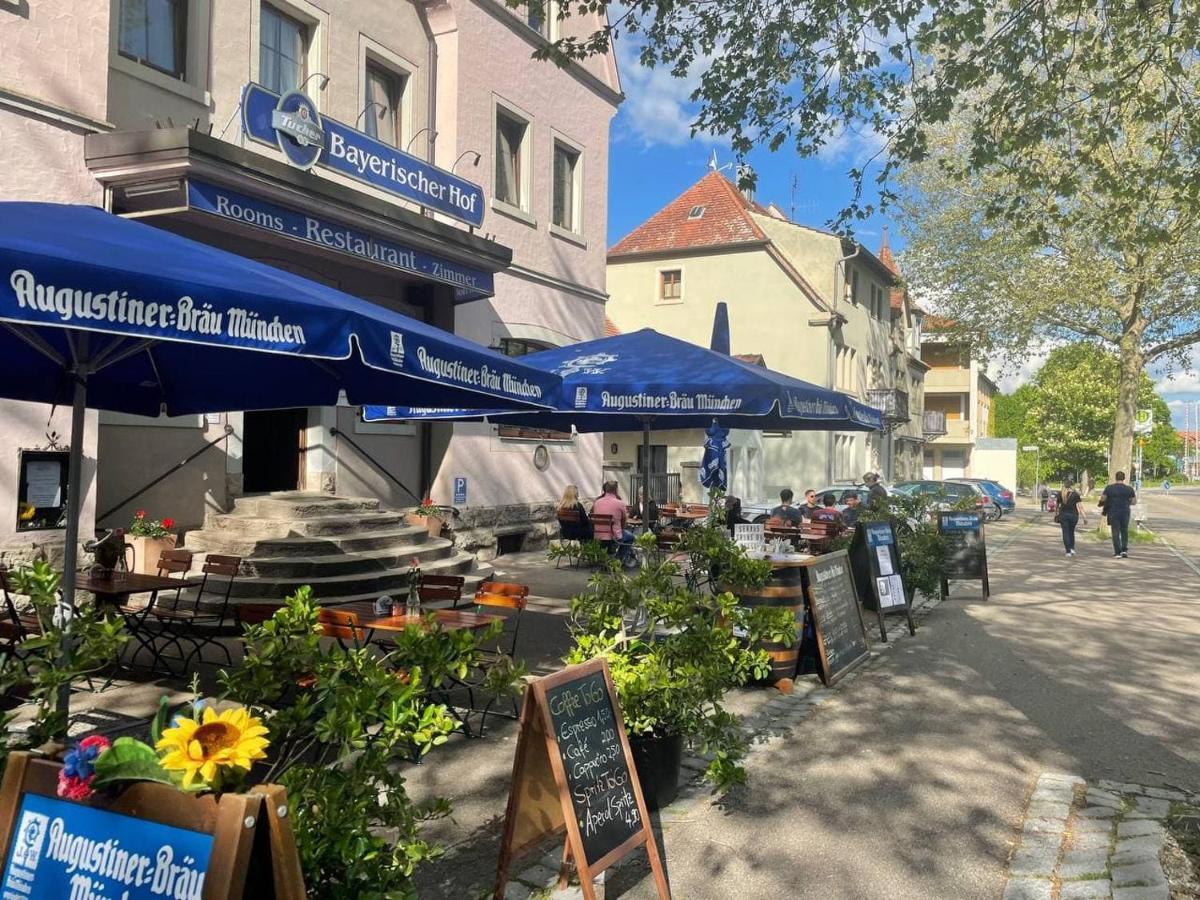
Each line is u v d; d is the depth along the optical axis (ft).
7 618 19.99
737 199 115.44
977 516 41.11
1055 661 27.99
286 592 29.09
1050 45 25.72
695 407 24.25
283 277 13.73
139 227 14.15
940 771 17.90
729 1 26.73
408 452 45.65
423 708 9.35
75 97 27.58
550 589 38.70
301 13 38.27
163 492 32.63
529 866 13.38
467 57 46.91
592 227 58.90
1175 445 409.49
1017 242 74.95
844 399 31.58
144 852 6.57
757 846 14.33
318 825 7.86
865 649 27.35
